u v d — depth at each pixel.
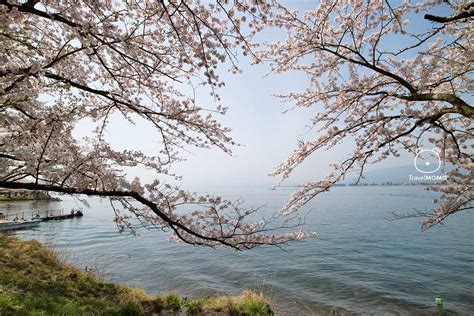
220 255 25.73
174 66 4.04
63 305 6.75
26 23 3.94
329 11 4.46
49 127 3.97
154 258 24.73
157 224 4.71
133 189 4.39
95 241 32.44
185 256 25.50
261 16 3.22
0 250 10.30
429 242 31.28
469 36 4.79
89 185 4.45
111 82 5.00
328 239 33.09
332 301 14.84
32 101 4.51
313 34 4.81
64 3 2.93
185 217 4.71
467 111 3.52
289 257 24.91
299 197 5.17
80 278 10.10
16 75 3.35
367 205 82.19
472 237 33.62
